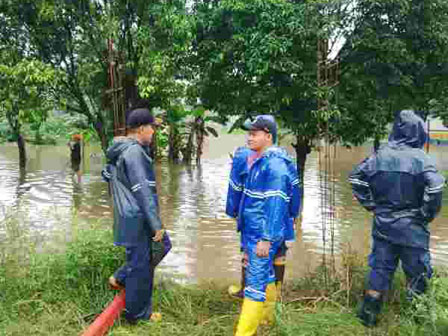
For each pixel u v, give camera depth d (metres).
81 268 4.74
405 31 9.16
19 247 5.12
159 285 5.10
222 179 15.72
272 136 4.15
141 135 4.25
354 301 4.68
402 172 4.14
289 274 6.23
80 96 12.25
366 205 4.34
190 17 9.35
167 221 9.51
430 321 3.91
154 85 10.23
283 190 3.92
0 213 9.70
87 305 4.46
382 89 9.38
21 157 18.11
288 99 9.14
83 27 11.19
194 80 10.55
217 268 6.50
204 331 4.05
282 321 4.08
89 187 13.77
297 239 8.05
